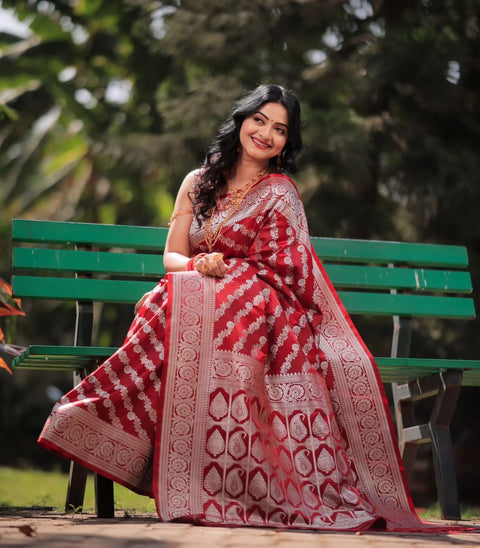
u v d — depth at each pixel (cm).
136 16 1498
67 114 1831
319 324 382
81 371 401
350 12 1129
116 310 1645
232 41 1121
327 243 480
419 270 491
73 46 1812
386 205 1131
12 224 432
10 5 1708
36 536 261
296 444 344
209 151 415
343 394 369
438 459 407
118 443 332
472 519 427
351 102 1088
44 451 1723
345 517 326
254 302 363
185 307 352
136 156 1182
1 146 1864
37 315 1697
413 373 417
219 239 398
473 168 1015
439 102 998
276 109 408
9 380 1691
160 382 341
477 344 989
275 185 402
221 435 333
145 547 240
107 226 446
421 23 995
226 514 320
